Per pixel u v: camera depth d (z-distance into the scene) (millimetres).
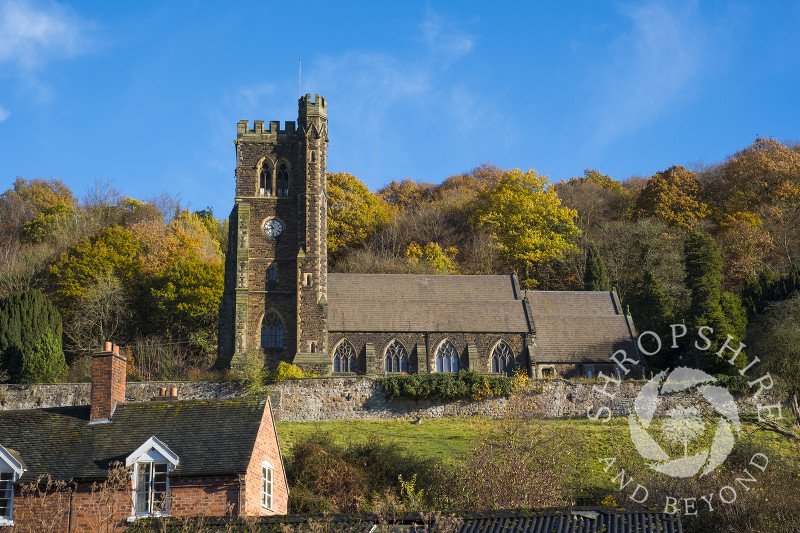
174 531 28812
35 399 62781
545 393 61281
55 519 30281
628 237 101062
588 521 28047
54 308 73062
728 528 34938
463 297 83125
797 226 98625
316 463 45719
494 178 138875
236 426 35312
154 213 114438
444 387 62188
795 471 41781
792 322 55625
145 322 84625
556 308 82812
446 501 38844
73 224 105062
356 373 75625
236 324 74250
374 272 99312
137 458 33219
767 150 113750
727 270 94250
